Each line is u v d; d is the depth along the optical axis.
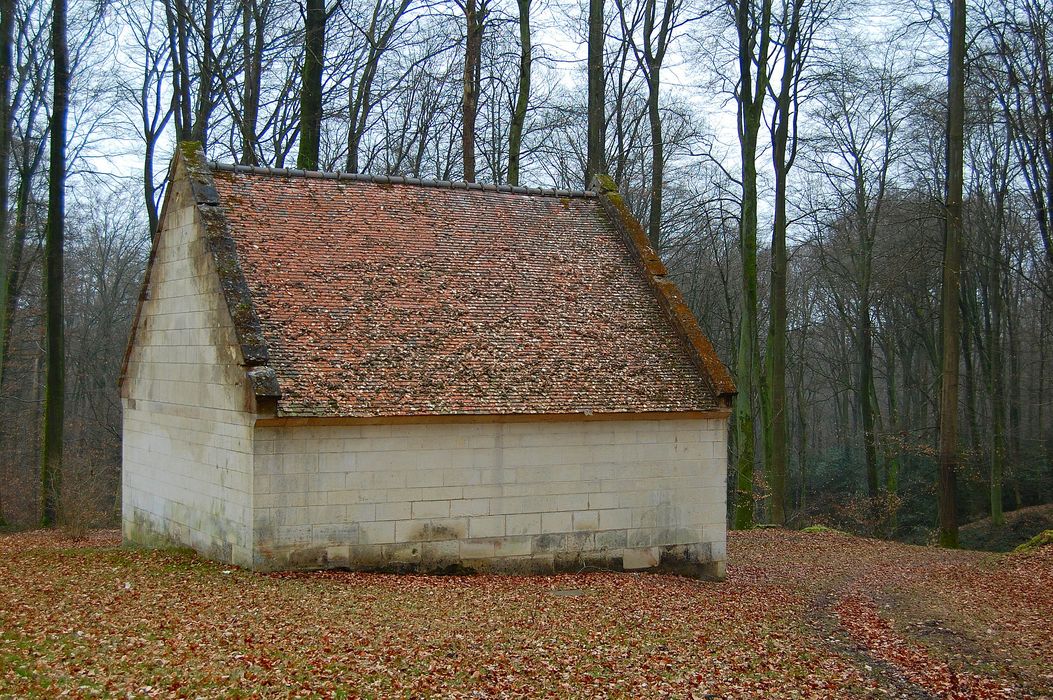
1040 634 15.52
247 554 16.34
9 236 33.56
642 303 20.70
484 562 17.70
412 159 38.06
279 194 19.89
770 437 33.19
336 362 17.12
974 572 21.20
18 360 39.34
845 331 48.22
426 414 16.91
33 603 13.28
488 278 19.95
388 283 18.95
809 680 12.45
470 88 27.11
